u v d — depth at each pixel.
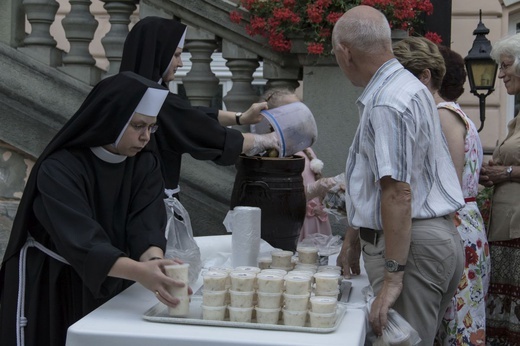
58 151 2.94
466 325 3.80
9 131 5.34
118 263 2.74
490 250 4.30
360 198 3.01
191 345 2.51
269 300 2.65
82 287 3.04
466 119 3.75
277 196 3.66
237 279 2.67
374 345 2.97
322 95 5.18
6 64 5.44
